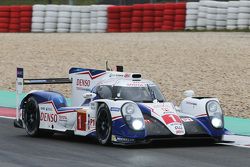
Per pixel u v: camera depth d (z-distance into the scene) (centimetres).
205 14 11450
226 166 3092
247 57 8475
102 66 8319
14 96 6831
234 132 4528
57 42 10550
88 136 3841
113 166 3069
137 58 8756
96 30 12312
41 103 4206
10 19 12838
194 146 3747
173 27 11700
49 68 8456
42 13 12619
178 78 7419
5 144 3853
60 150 3588
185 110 3897
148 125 3591
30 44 10419
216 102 3812
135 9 11969
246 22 11156
